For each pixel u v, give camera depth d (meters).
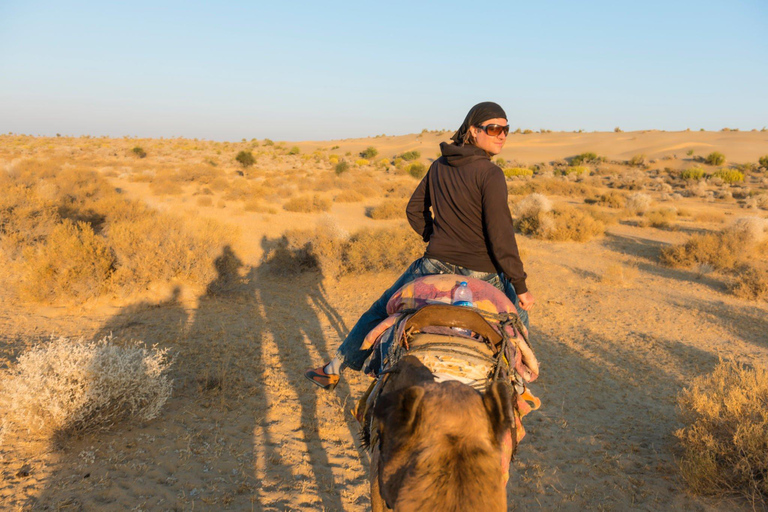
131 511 4.02
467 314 2.57
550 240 19.69
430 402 1.93
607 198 31.14
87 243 10.36
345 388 6.76
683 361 8.26
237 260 12.93
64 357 5.31
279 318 9.86
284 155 93.44
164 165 47.84
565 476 4.98
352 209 26.94
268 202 27.39
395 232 15.19
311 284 12.72
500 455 1.88
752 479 4.50
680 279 14.23
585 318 10.62
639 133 121.06
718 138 99.50
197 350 7.73
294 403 6.23
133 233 11.48
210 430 5.41
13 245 12.90
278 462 4.91
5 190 16.88
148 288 10.45
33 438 4.93
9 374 6.08
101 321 8.99
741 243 16.53
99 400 5.14
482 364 2.39
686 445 5.18
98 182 26.78
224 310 10.05
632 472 5.04
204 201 24.98
